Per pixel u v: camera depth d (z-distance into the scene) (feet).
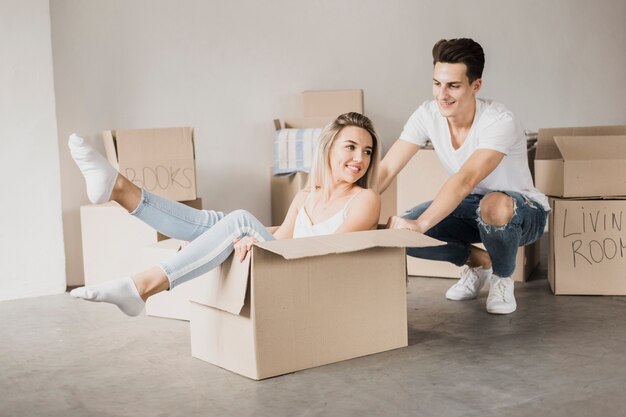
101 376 7.85
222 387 7.38
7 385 7.68
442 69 9.31
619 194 10.52
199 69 13.79
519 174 9.98
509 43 17.10
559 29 17.83
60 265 11.76
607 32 18.67
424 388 7.22
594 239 10.61
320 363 7.88
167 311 10.06
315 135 13.44
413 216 10.38
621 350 8.22
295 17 14.66
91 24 12.61
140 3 13.09
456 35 16.34
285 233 9.07
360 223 8.32
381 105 15.62
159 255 9.64
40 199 11.57
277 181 14.20
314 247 7.23
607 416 6.46
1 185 11.33
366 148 8.51
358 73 15.34
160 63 13.38
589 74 18.43
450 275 12.09
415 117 10.11
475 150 9.34
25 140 11.43
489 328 9.20
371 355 8.22
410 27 15.78
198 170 13.97
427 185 12.06
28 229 11.53
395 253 8.37
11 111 11.32
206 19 13.79
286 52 14.64
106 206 11.57
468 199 10.16
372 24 15.39
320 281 7.79
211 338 8.07
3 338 9.37
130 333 9.41
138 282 7.51
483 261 10.68
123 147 11.73
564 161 10.50
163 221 8.25
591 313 9.76
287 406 6.86
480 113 9.51
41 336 9.41
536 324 9.32
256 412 6.75
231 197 14.34
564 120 18.13
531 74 17.49
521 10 17.19
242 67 14.23
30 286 11.59
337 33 15.08
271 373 7.56
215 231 7.72
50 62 11.50
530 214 9.80
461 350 8.35
